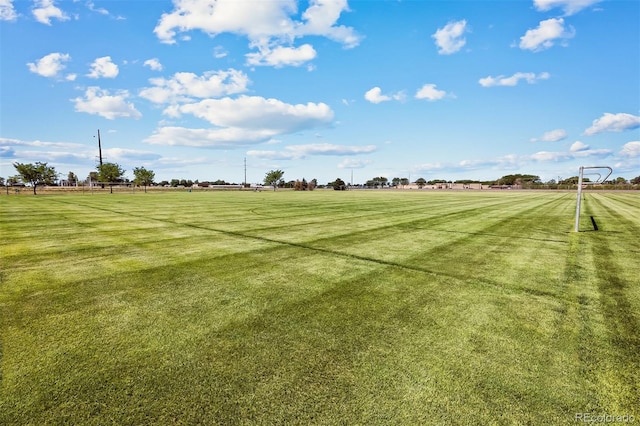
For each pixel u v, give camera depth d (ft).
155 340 9.95
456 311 12.36
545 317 11.86
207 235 29.32
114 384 7.75
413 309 12.54
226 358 8.95
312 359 8.92
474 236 29.68
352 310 12.38
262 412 6.86
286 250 23.16
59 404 7.06
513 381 8.00
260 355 9.11
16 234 28.99
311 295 14.02
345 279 16.37
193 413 6.82
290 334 10.40
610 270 18.28
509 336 10.37
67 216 43.96
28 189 168.35
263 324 11.12
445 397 7.37
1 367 8.39
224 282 15.75
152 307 12.57
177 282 15.71
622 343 9.95
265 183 280.10
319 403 7.14
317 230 33.01
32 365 8.51
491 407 7.05
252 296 13.85
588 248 24.36
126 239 27.02
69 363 8.63
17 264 18.81
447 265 19.26
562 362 8.88
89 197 102.01
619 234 30.89
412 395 7.43
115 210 54.08
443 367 8.59
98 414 6.77
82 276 16.55
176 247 23.93
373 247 24.41
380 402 7.18
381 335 10.37
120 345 9.61
